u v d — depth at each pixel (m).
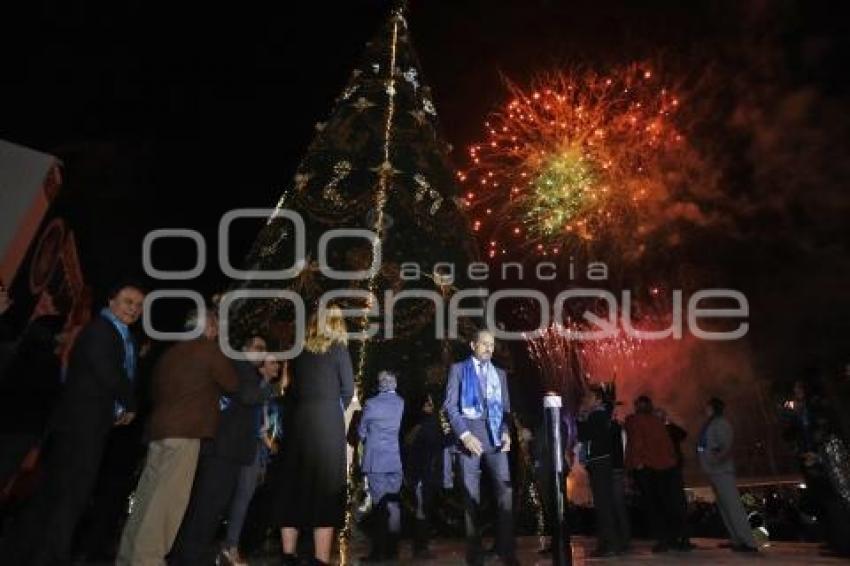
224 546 6.14
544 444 7.60
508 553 5.69
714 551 7.62
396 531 7.09
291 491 5.39
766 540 8.44
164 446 4.55
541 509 8.96
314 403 5.49
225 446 5.20
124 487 6.83
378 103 9.76
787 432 7.33
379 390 7.42
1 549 4.86
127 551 4.43
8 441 5.06
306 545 6.86
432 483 7.82
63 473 4.46
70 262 7.78
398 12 10.08
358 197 9.62
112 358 4.59
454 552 8.00
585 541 9.51
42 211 7.12
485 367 6.05
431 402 8.13
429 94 10.04
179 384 4.66
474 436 5.77
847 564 6.02
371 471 7.15
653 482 7.86
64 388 4.60
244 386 5.27
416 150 9.84
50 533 4.39
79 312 7.88
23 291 7.03
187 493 4.59
